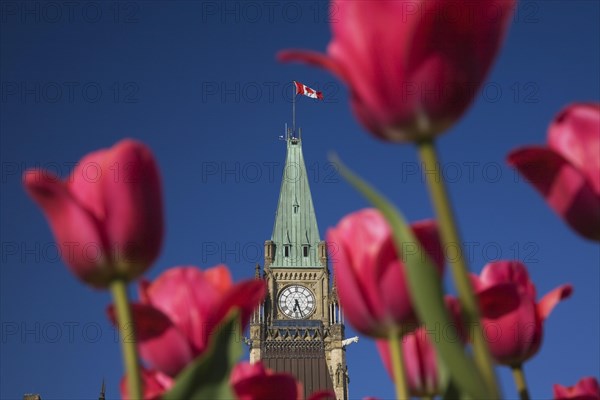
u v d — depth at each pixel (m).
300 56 2.93
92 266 3.17
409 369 3.78
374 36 2.91
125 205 3.19
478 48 2.93
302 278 137.38
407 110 2.91
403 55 2.88
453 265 2.86
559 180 3.12
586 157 3.16
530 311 3.75
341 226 3.53
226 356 3.02
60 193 3.12
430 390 3.79
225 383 3.00
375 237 3.41
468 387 2.70
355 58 2.94
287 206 146.50
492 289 3.69
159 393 3.53
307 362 129.38
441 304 2.74
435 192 2.91
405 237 2.77
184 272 3.63
